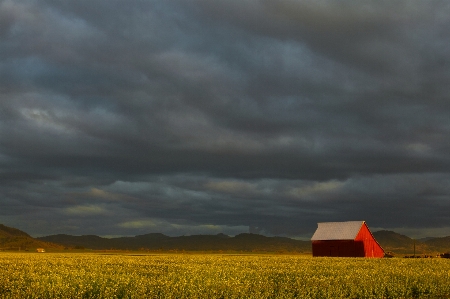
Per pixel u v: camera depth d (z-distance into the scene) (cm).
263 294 2769
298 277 3553
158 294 2720
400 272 4066
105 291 2669
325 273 4034
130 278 3288
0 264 4991
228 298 2681
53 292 2658
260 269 4466
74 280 3100
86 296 2720
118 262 5725
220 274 3838
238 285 2953
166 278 3369
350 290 3044
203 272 3969
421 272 4097
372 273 3916
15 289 2766
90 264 5234
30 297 2588
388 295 3138
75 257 7538
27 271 3925
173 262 5850
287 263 5666
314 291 2909
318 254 9650
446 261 6512
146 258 7238
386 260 6775
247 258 7569
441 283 3441
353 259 7144
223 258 7475
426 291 3303
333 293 2900
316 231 9969
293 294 2839
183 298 2642
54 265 5012
